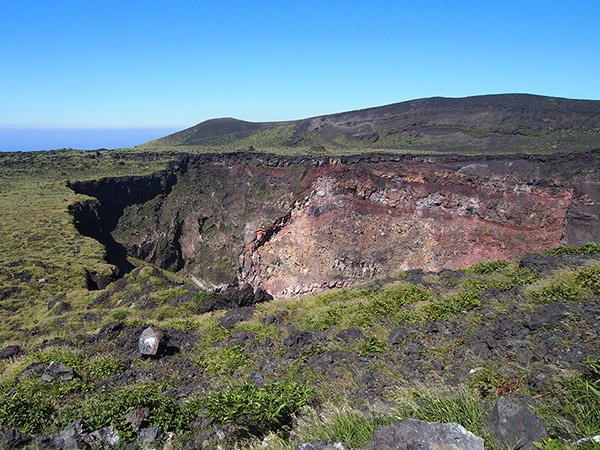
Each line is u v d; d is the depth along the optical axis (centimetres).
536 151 7819
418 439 428
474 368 787
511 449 432
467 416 521
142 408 848
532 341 854
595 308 924
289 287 7062
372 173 6919
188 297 2145
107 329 1532
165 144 13688
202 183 8631
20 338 2152
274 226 7331
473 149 8844
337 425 567
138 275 2678
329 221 7031
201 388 1032
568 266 1512
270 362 1107
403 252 6681
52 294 3694
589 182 5738
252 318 1578
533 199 6069
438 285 1567
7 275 3934
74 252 4722
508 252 6097
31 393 988
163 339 1331
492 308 1159
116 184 7512
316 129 12700
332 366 974
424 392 627
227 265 7594
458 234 6425
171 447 751
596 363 573
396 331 1096
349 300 1577
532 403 541
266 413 672
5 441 768
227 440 711
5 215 5394
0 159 7906
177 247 7950
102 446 755
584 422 473
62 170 7719
